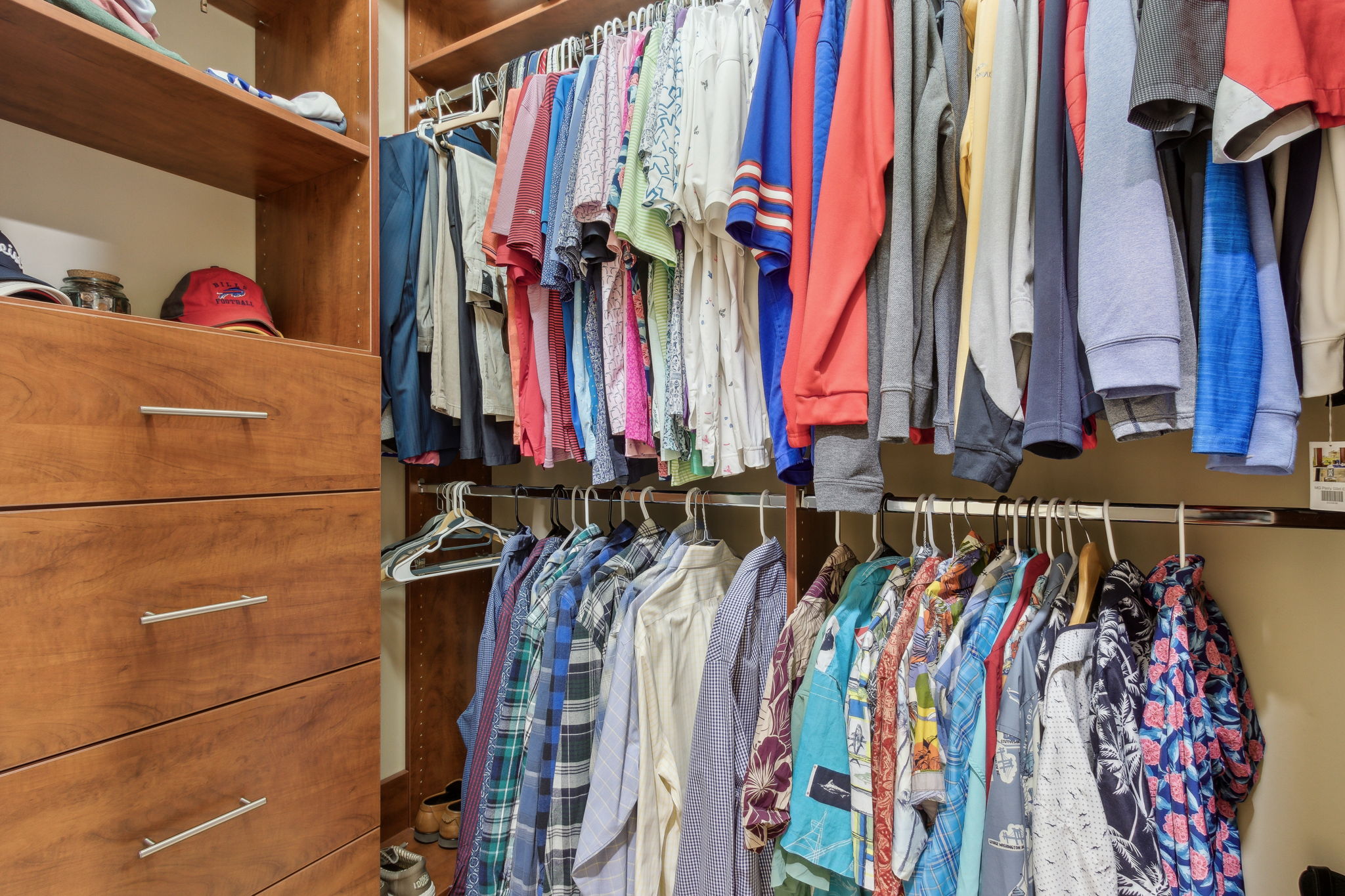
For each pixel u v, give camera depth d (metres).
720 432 1.09
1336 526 0.75
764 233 0.92
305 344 0.98
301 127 1.04
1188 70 0.60
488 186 1.44
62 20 0.75
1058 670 0.77
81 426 0.72
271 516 0.93
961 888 0.81
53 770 0.70
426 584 1.69
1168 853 0.75
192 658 0.83
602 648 1.20
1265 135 0.59
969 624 0.91
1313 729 0.96
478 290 1.37
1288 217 0.68
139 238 1.18
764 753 0.97
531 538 1.54
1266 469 0.65
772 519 1.56
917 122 0.85
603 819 1.06
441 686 1.73
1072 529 1.19
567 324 1.33
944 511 1.02
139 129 1.05
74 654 0.72
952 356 0.88
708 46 1.00
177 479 0.82
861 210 0.85
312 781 0.98
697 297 1.08
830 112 0.90
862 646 0.94
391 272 1.37
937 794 0.85
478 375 1.47
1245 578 1.02
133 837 0.77
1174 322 0.64
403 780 1.62
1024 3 0.81
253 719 0.90
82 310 0.73
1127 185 0.66
